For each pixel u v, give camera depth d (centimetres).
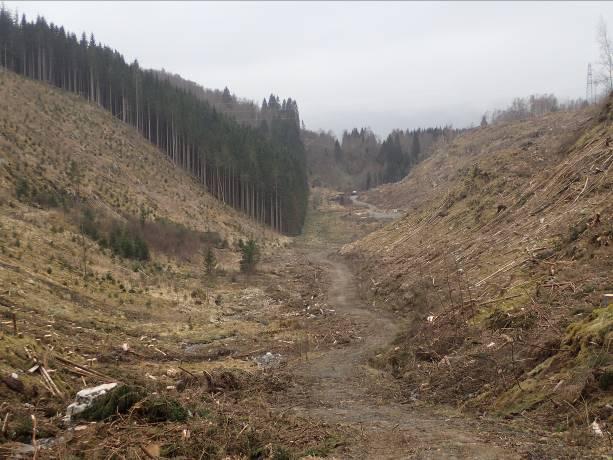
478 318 1855
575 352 1162
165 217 5662
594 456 805
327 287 4181
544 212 2706
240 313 3247
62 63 8550
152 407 1063
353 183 15988
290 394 1598
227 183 8300
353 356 2191
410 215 5700
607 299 1419
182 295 3341
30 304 2027
